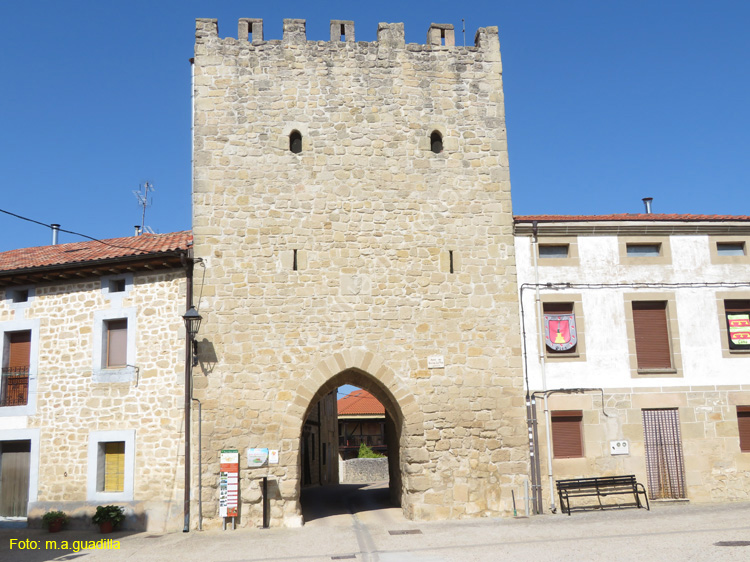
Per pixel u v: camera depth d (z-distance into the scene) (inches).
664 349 597.6
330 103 600.4
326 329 562.9
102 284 584.1
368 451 1316.4
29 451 576.7
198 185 575.2
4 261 651.5
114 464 558.3
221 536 498.6
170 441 542.0
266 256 569.9
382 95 606.5
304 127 594.6
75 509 545.3
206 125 585.9
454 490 548.7
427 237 587.2
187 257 560.4
